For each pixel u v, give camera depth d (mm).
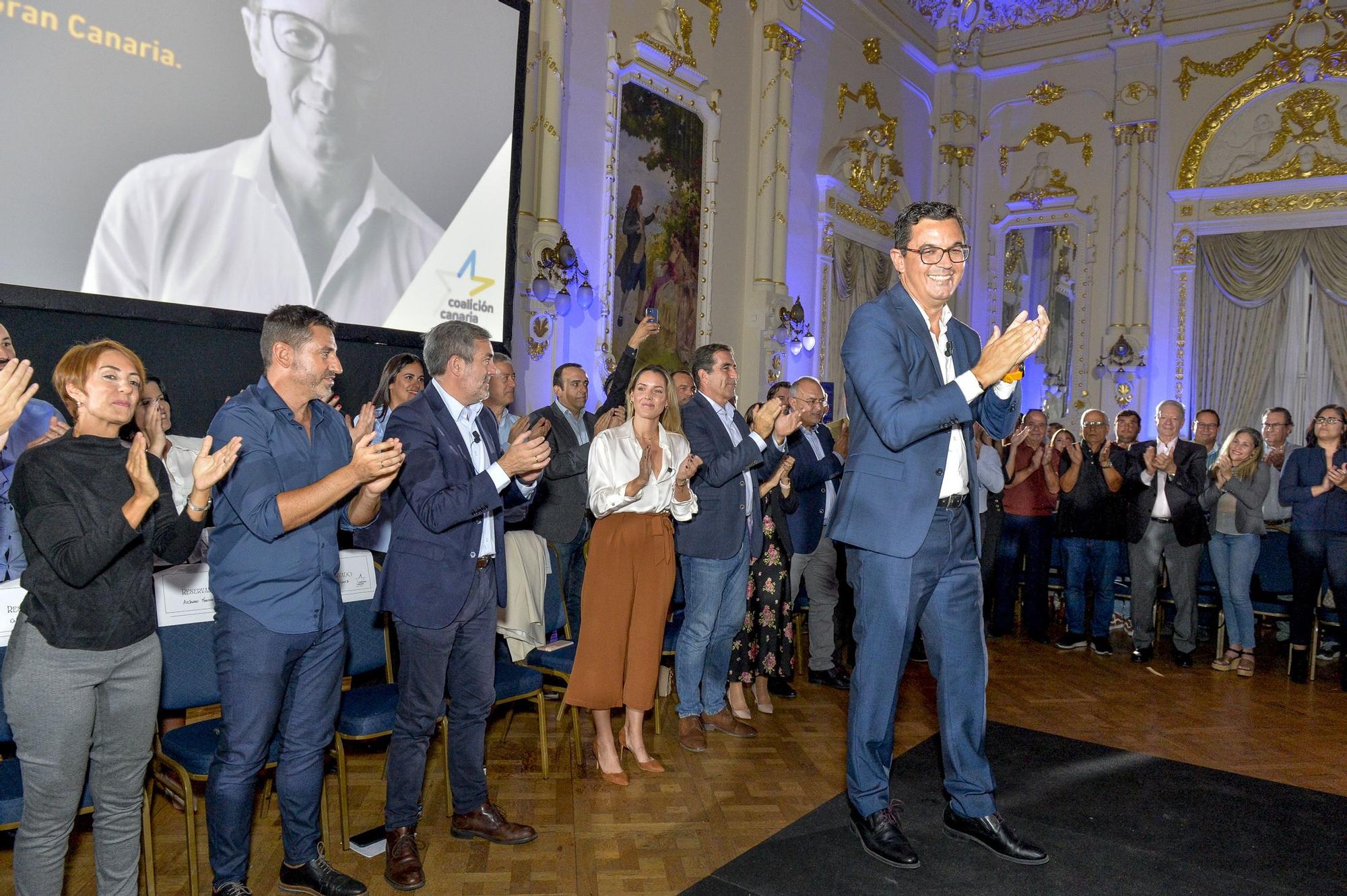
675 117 7832
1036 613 6465
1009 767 3566
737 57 8586
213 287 4250
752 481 3910
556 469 3652
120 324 4125
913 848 2711
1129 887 2518
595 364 7047
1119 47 10781
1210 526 5844
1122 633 6984
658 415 3469
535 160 6312
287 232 4539
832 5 9680
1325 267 9812
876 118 10531
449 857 2768
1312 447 5660
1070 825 2959
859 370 2521
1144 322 10555
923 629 2752
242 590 2266
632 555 3414
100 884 2131
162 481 2176
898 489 2559
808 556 4789
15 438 3197
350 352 5027
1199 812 3131
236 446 2133
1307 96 9922
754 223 8781
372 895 2529
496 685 3262
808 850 2736
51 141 3676
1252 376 10172
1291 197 9984
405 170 5066
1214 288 10391
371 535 3436
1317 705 4918
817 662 4938
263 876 2627
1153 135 10578
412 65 5066
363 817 3084
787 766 3629
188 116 4121
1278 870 2674
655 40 7480
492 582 2787
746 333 8742
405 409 2611
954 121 11602
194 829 2473
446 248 5301
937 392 2367
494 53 5488
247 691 2268
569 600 4438
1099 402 10828
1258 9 10109
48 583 1952
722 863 2752
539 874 2670
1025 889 2486
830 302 9812
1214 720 4543
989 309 11578
